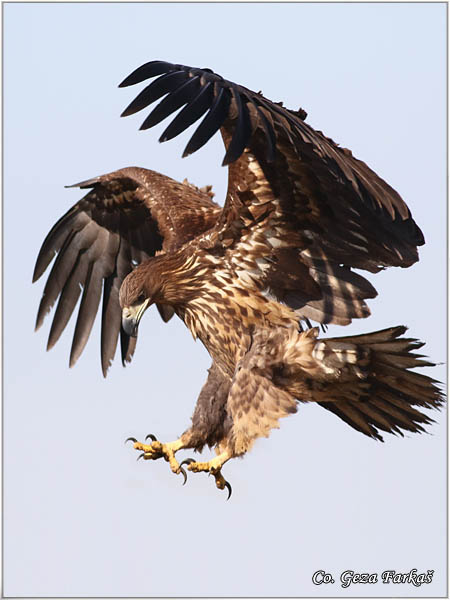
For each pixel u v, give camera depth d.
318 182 12.46
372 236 12.66
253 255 13.13
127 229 15.65
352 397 13.06
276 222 12.92
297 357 12.80
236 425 12.91
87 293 15.75
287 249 13.04
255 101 10.84
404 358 12.39
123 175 15.20
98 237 15.77
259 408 12.82
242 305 13.23
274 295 13.20
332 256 13.00
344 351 12.59
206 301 13.38
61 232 15.80
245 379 12.95
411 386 12.66
